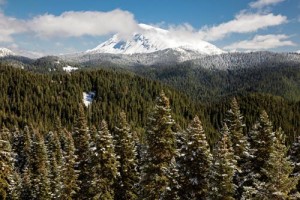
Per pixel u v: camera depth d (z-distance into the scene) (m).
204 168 27.95
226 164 26.20
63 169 48.19
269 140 30.61
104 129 37.81
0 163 47.91
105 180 37.12
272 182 21.00
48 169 67.19
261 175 30.06
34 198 57.53
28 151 82.00
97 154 37.16
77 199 46.16
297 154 30.77
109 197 36.88
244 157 35.91
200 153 28.02
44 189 55.41
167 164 30.67
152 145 31.08
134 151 38.94
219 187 26.05
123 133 38.66
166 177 30.56
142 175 31.61
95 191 37.25
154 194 30.78
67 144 51.88
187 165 28.22
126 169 38.09
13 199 56.88
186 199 28.05
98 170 37.25
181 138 30.33
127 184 37.97
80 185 45.44
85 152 45.88
